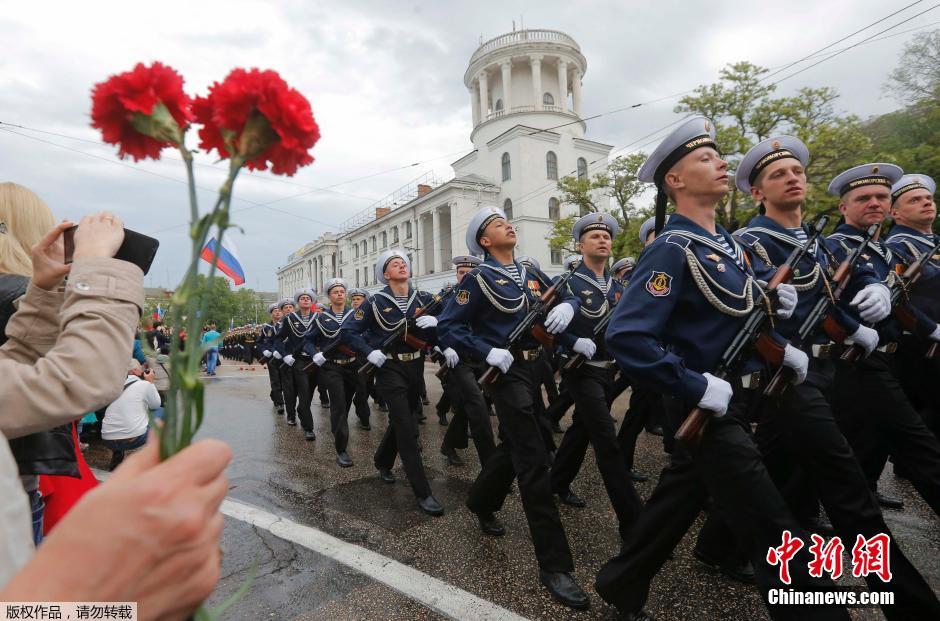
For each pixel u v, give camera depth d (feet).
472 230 13.01
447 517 12.51
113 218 4.25
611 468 10.85
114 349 3.71
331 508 13.39
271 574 9.92
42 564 1.82
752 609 8.34
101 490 1.93
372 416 27.27
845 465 7.47
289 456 19.13
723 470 6.57
